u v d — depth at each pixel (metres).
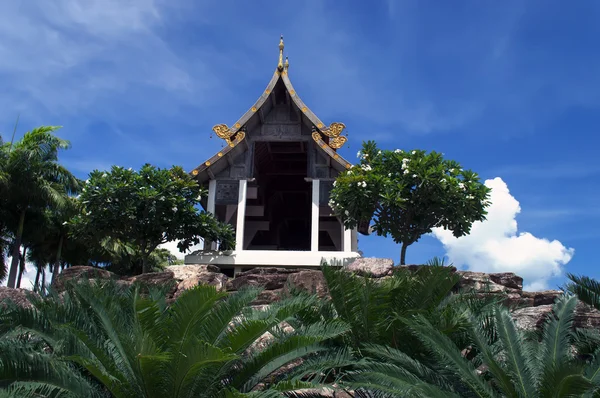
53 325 7.15
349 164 22.11
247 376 7.91
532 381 7.45
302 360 9.53
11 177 28.92
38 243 36.59
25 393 6.29
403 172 17.03
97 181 18.27
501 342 8.35
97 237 19.22
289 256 20.84
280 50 24.05
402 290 9.16
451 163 17.39
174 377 7.01
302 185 32.59
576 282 9.30
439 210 16.80
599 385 7.02
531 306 12.20
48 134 30.17
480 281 12.55
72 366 7.70
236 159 23.83
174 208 18.03
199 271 13.57
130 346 7.34
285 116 24.19
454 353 7.54
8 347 6.84
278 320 7.89
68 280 9.01
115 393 7.03
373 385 6.87
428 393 6.77
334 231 28.72
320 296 12.05
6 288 10.98
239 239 22.53
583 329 9.70
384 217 17.16
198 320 7.50
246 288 9.02
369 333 8.89
